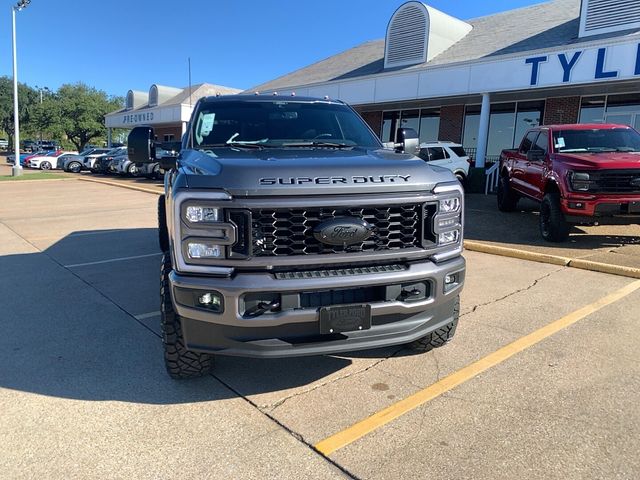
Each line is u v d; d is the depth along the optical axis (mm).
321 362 3896
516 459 2668
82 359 3961
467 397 3324
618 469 2574
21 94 75125
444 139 21453
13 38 28734
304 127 4609
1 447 2811
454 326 3922
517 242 8406
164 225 6508
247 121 4602
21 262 7391
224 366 3830
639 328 4523
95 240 9219
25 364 3871
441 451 2744
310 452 2758
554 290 5742
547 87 15258
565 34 16906
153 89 42594
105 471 2602
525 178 10258
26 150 68250
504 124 19781
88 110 64438
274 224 2967
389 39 21359
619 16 14445
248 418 3105
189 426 3018
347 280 3006
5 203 15359
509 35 19406
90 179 25531
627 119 16406
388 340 3203
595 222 7688
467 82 17219
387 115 23844
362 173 3143
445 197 3322
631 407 3176
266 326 2965
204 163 3314
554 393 3365
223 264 2953
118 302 5418
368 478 2535
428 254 3285
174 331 3354
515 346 4145
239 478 2545
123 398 3352
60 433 2947
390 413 3139
